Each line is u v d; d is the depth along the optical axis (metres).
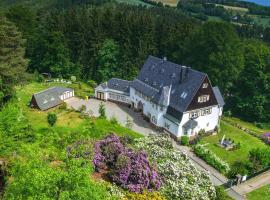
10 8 100.31
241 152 65.94
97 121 62.06
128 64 97.81
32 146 29.31
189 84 69.12
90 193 21.00
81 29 97.81
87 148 34.56
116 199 27.17
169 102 70.38
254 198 50.62
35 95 70.06
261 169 58.06
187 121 68.06
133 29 97.44
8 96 60.69
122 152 35.00
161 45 99.62
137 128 71.44
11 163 29.12
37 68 100.00
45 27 97.62
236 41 88.88
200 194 34.59
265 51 95.75
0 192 27.28
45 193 20.55
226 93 95.50
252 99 92.44
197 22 125.25
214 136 72.19
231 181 53.25
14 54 69.38
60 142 38.72
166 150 40.31
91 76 100.31
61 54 96.38
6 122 31.41
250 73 93.75
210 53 87.19
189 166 38.94
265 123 92.94
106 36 99.62
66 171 24.55
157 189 33.00
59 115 65.75
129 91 82.12
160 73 76.81
